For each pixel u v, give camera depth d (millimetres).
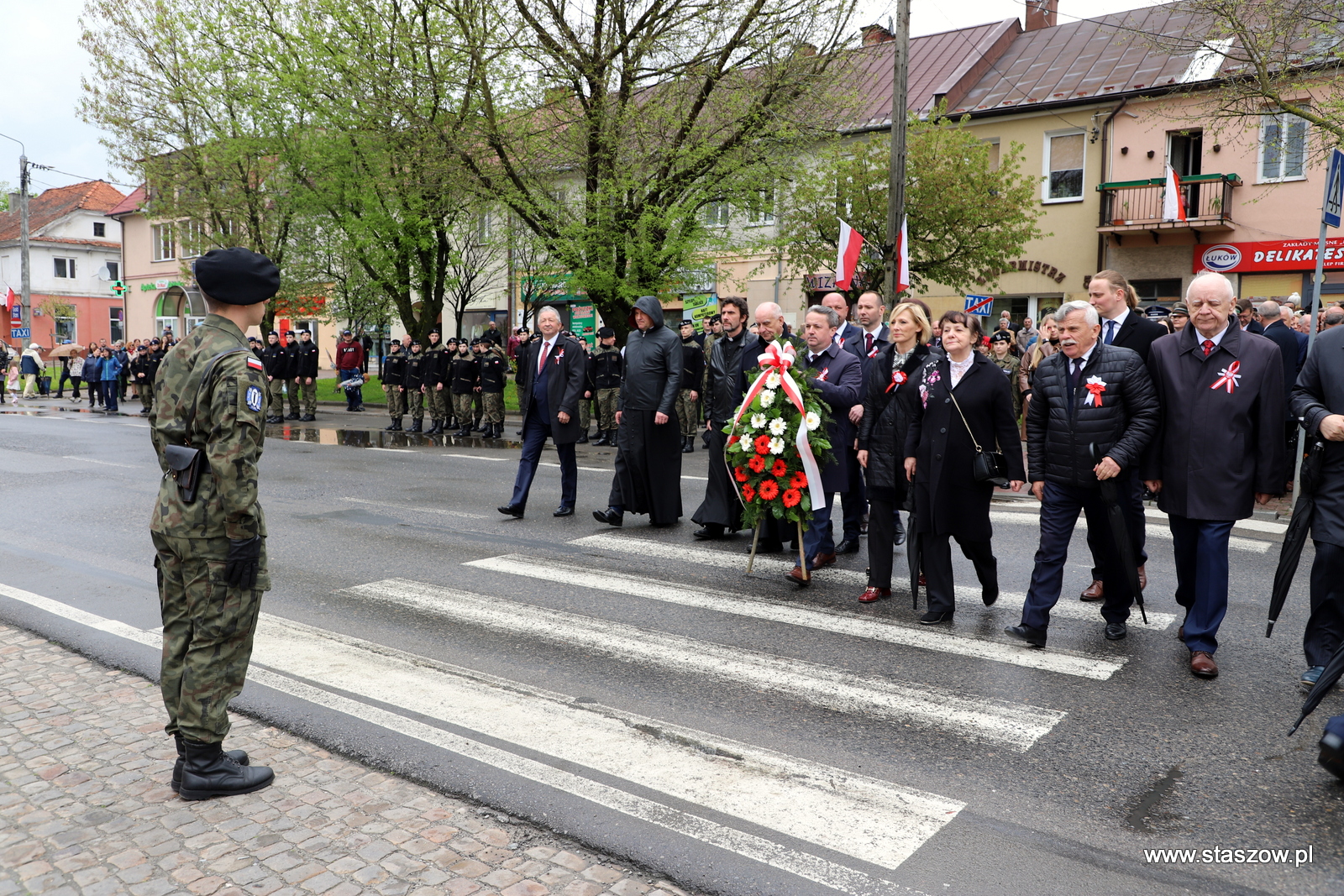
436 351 18328
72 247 56344
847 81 17578
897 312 5906
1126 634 5414
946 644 5215
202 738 3312
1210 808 3354
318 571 6895
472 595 6219
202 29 24234
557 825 3201
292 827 3170
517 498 8938
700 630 5469
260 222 27609
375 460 13562
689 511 9320
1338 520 4504
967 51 25844
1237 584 6578
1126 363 5008
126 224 48375
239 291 3314
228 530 3244
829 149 19266
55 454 14281
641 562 7195
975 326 5504
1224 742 3916
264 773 3475
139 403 29828
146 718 4094
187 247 28984
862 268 20750
